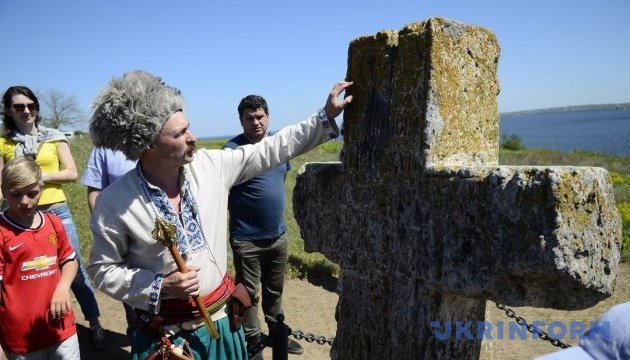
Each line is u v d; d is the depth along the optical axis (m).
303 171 3.16
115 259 2.16
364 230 2.75
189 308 2.19
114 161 3.97
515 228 2.01
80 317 5.14
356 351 2.85
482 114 2.57
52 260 3.09
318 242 3.06
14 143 4.05
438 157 2.39
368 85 2.68
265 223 4.20
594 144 62.06
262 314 5.64
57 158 4.16
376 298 2.71
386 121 2.59
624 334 1.03
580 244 1.91
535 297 2.08
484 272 2.12
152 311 2.06
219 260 2.32
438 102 2.37
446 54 2.40
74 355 3.18
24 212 2.96
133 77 2.08
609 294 2.01
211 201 2.31
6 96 3.99
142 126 2.03
